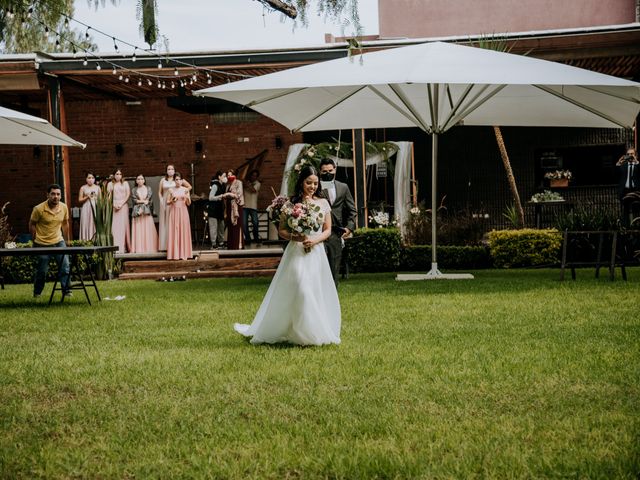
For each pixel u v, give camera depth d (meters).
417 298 9.66
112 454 3.66
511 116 13.02
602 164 17.97
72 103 20.27
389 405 4.42
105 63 15.62
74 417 4.33
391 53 11.35
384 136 18.56
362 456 3.48
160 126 20.19
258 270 15.13
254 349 6.30
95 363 5.86
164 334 7.28
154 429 4.08
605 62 16.23
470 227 16.20
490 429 3.90
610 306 8.45
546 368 5.27
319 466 3.40
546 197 16.73
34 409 4.55
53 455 3.64
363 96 12.47
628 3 18.61
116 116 20.25
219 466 3.42
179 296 10.98
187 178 20.09
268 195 19.83
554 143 18.00
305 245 6.42
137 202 16.17
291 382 5.04
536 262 14.48
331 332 6.50
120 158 20.27
